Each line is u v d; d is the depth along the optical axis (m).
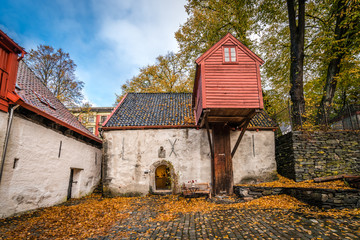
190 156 12.22
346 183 8.69
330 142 11.07
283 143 12.46
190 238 5.18
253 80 9.59
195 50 19.23
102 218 7.00
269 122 13.13
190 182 11.80
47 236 5.29
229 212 7.48
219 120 10.95
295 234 5.07
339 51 13.09
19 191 7.12
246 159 12.27
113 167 12.14
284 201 8.34
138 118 13.30
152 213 7.70
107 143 12.42
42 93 10.95
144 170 12.05
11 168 6.79
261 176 12.05
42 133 8.49
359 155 10.71
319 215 6.35
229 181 11.28
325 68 16.06
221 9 17.30
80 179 12.00
